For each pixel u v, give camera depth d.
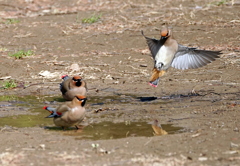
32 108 13.73
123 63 18.61
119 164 8.64
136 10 26.45
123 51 20.20
